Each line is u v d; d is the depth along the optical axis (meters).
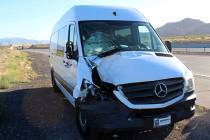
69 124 3.74
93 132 2.99
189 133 3.21
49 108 4.60
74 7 3.80
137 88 2.70
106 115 2.68
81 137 3.25
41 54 21.91
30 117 4.12
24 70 10.28
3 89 6.45
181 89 2.87
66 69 4.13
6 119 4.04
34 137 3.29
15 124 3.80
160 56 3.18
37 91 6.12
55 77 5.69
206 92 5.36
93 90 2.87
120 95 2.69
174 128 3.38
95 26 3.53
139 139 3.12
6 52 23.78
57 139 3.21
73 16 3.74
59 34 5.00
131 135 3.24
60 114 4.23
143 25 3.71
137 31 3.59
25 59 16.27
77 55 3.43
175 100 2.78
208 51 17.16
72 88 3.69
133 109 2.65
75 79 3.45
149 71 2.81
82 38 3.44
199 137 3.09
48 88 6.48
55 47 5.58
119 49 3.32
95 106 2.75
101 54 3.25
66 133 3.39
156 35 3.70
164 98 2.74
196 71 8.64
